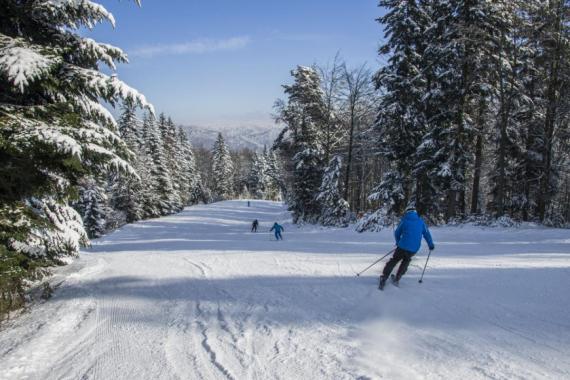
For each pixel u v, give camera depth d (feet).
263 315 18.97
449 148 68.59
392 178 76.48
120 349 15.88
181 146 241.96
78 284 28.40
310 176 104.27
